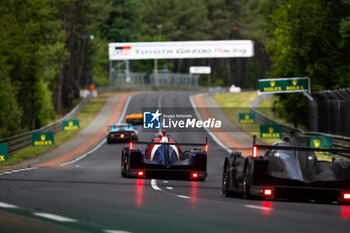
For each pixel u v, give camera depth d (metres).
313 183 43.72
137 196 45.78
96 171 84.12
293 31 183.88
